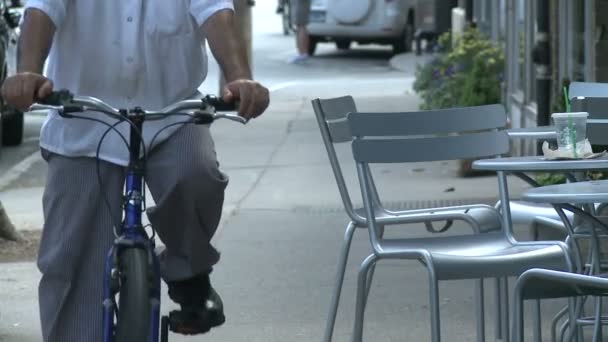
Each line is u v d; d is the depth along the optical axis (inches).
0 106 1604.3
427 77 1877.5
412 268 957.8
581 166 528.4
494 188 1333.7
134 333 446.3
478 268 562.6
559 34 1280.8
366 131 630.5
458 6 2321.6
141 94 514.3
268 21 5187.0
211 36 494.9
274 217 1206.9
